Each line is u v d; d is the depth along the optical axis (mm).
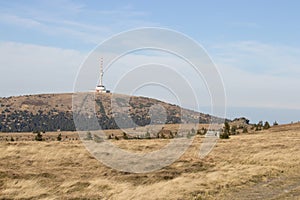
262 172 26844
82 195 19078
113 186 21219
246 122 122062
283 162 32719
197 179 23688
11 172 24375
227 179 23797
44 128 169375
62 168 27406
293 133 76375
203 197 18969
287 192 20422
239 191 20844
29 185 20875
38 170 26109
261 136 67938
